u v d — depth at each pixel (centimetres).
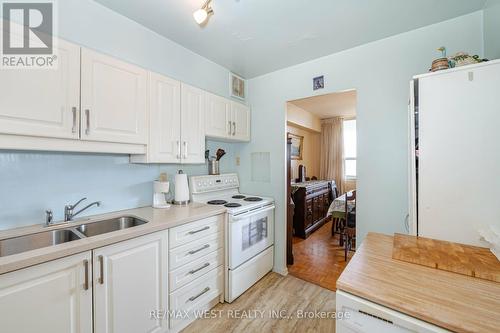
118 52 169
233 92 271
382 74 195
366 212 199
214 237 186
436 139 127
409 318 71
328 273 252
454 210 123
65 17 145
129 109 154
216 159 260
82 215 159
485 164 116
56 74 121
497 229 113
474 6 154
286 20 173
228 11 163
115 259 123
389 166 190
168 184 195
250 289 219
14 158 131
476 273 88
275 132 264
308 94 239
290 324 170
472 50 160
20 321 93
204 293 177
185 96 195
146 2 156
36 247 128
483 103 116
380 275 91
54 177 146
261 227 236
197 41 205
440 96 126
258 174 277
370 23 175
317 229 418
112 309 122
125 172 184
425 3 152
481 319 65
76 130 129
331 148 534
